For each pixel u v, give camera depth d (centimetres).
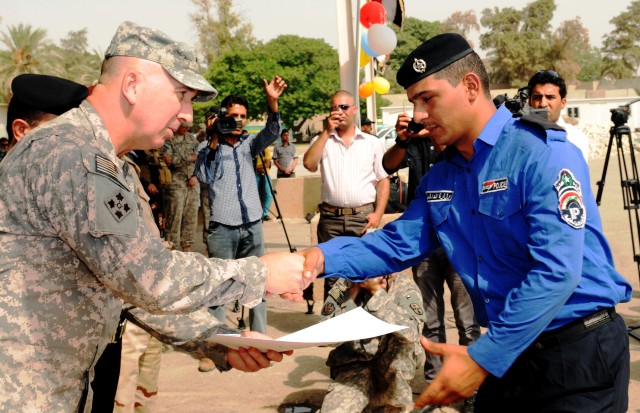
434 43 210
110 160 179
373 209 590
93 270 176
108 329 195
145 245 178
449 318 600
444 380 191
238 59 5575
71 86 267
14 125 266
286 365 504
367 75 1063
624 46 9356
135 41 187
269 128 539
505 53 8256
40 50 4078
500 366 187
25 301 173
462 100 210
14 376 172
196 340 238
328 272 236
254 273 198
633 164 584
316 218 689
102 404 254
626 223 1120
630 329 546
